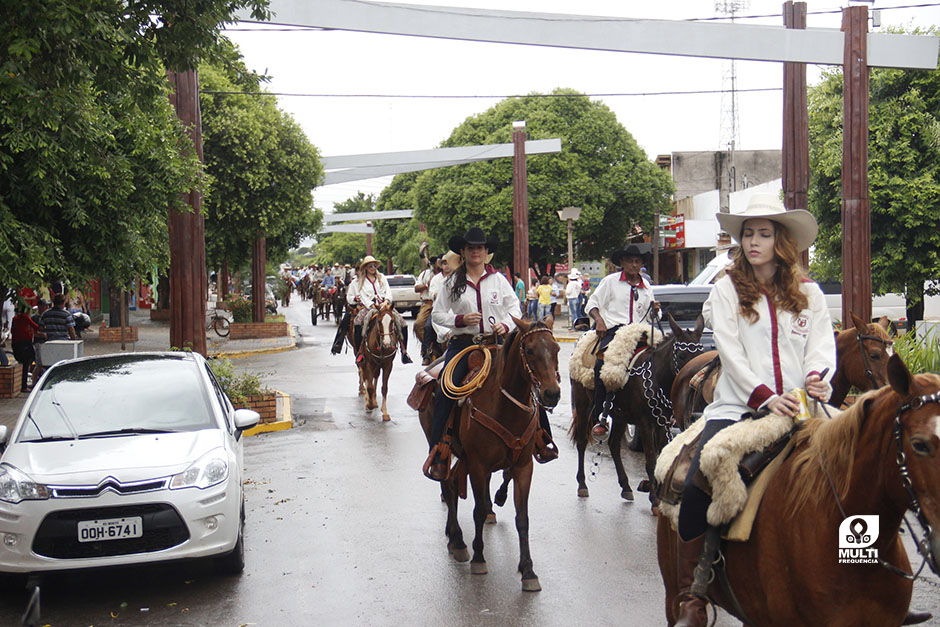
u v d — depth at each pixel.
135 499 6.48
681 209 53.84
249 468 11.16
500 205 43.59
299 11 12.76
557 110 45.88
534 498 9.52
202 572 7.25
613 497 9.53
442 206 45.19
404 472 10.80
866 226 13.37
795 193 14.85
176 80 14.18
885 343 7.64
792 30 13.16
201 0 9.14
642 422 9.06
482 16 12.95
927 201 19.72
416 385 8.02
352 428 14.05
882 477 3.39
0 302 12.41
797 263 3.93
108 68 8.90
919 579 6.59
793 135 14.78
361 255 113.25
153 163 12.55
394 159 33.78
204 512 6.66
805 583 3.57
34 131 10.01
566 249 47.22
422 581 6.89
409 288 41.41
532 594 6.55
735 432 3.80
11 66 7.62
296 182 30.50
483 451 6.86
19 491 6.43
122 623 6.16
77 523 6.41
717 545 3.91
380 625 6.02
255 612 6.32
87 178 11.52
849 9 13.21
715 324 4.03
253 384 14.26
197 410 7.69
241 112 28.70
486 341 7.57
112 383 7.98
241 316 33.53
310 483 10.29
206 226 29.55
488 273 7.74
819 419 3.82
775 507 3.73
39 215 11.47
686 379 8.28
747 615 3.95
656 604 6.30
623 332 9.15
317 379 20.44
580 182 43.97
